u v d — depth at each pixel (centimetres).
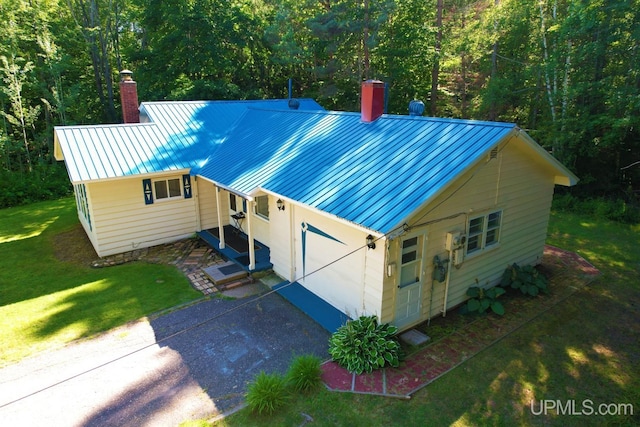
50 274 1114
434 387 659
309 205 805
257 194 999
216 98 2534
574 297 948
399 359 723
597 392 653
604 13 1597
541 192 1019
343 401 629
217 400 640
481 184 841
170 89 2562
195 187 1323
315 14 2533
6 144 2083
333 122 1157
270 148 1173
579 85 1658
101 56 2966
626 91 1548
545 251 1230
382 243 720
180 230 1335
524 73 1983
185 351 765
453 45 2334
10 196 1883
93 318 884
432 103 2388
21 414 617
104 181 1148
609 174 1784
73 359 747
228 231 1363
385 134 965
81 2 2730
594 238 1347
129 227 1243
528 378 682
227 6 2573
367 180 815
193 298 962
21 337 817
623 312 884
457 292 884
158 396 652
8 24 2284
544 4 1994
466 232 848
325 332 814
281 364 722
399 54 2386
